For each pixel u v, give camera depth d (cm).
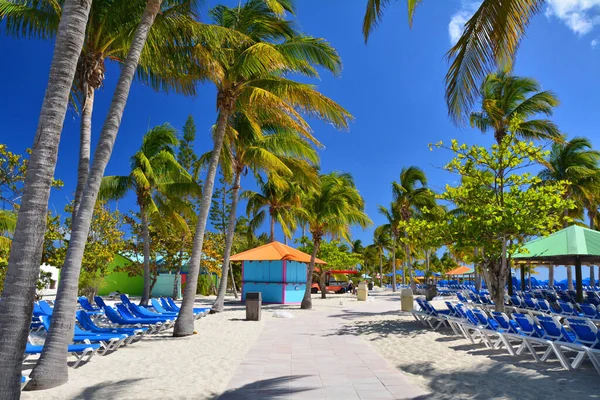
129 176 2106
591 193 2652
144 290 2102
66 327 632
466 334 1018
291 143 1839
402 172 3788
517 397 573
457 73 724
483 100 2119
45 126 424
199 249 1178
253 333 1197
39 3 1005
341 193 2256
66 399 551
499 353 870
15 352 379
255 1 1380
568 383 637
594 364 679
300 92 1222
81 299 1523
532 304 1620
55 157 428
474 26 689
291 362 802
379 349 950
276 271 2561
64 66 439
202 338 1099
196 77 1184
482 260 1253
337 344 1010
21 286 390
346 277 4712
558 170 2694
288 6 1358
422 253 5334
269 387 623
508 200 1166
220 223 3381
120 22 946
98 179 665
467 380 663
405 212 3797
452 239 1250
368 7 805
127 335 912
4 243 1333
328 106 1205
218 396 576
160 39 964
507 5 632
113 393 582
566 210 2723
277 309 2070
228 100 1280
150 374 698
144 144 2114
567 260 1809
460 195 1234
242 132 1838
